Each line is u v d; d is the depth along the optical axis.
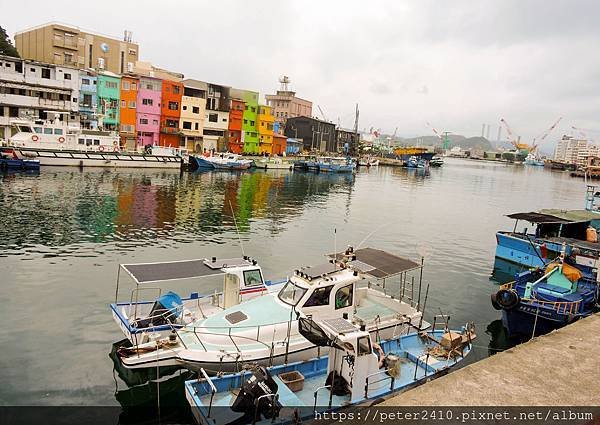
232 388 11.44
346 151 140.50
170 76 93.81
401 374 12.74
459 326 18.66
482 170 157.50
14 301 17.88
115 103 75.38
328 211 46.34
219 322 13.45
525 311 17.47
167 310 14.27
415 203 57.56
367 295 17.03
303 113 149.12
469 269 27.66
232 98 95.12
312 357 13.32
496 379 5.15
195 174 69.38
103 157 63.19
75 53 83.19
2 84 62.31
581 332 6.64
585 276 21.06
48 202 37.62
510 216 27.00
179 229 32.53
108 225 31.73
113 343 15.09
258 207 45.22
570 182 117.94
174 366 13.17
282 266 25.61
